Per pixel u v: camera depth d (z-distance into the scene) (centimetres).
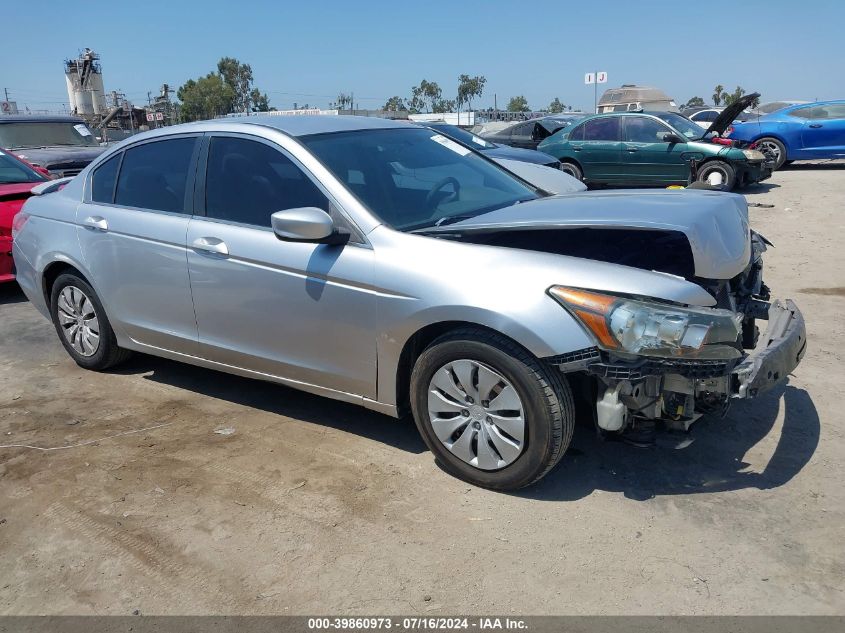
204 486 355
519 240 376
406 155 423
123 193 460
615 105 2725
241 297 393
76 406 457
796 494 330
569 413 315
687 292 305
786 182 1472
